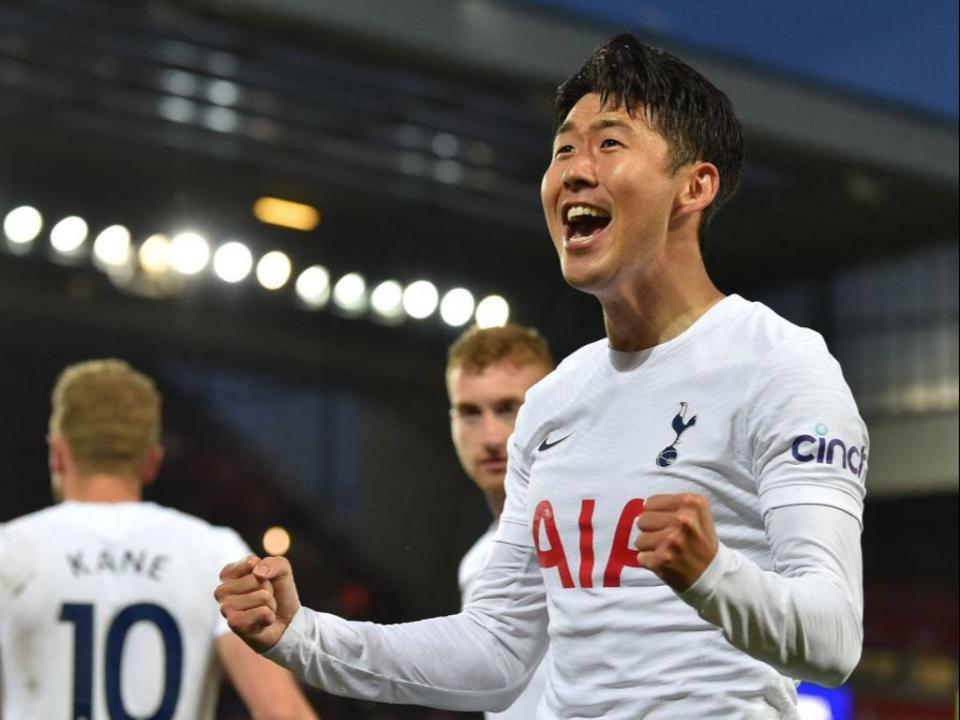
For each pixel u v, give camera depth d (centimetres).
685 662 269
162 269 1812
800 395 263
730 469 271
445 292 1970
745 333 279
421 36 1143
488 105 1426
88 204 1759
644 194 280
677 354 283
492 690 309
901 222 1492
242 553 477
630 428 283
